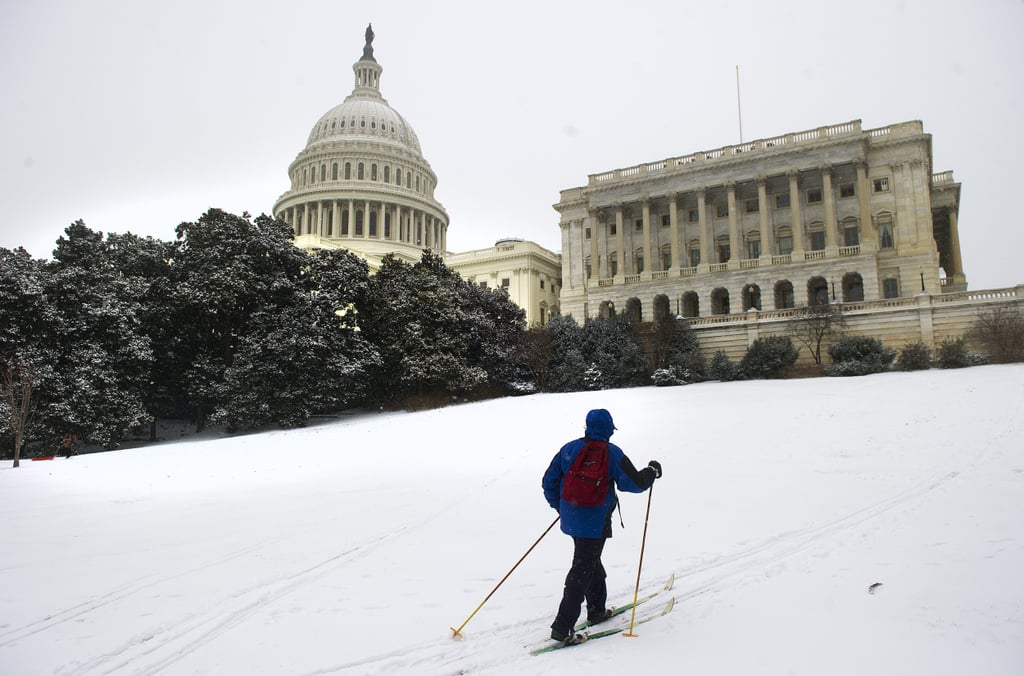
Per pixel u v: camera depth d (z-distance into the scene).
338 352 44.41
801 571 7.81
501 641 6.09
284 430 40.59
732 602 6.85
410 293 49.69
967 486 12.41
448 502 13.97
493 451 23.30
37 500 16.86
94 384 39.31
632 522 11.24
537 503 13.43
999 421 20.62
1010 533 8.94
